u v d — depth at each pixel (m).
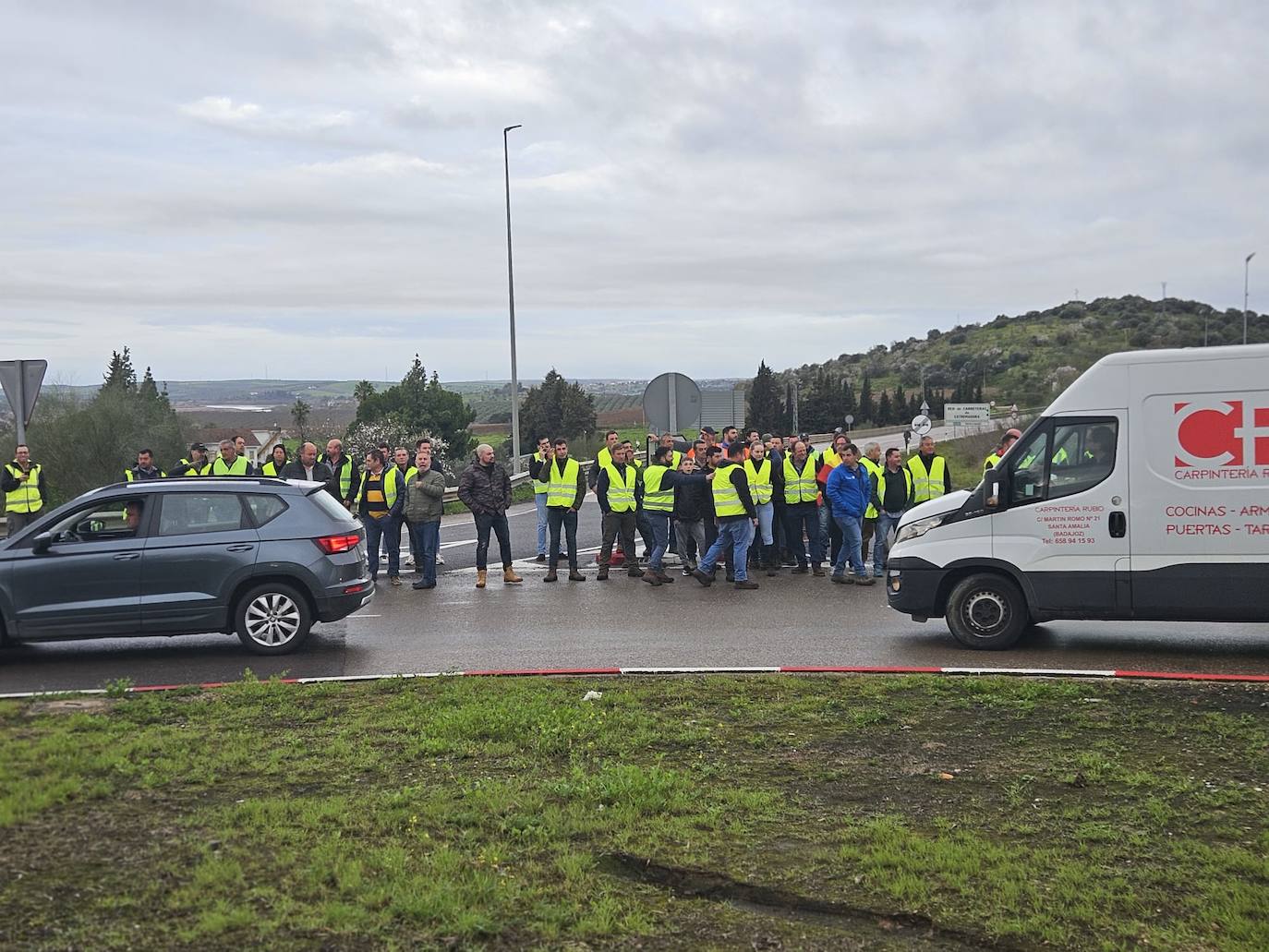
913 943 4.62
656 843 5.61
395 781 6.70
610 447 16.80
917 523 11.43
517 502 32.91
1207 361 10.47
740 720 8.08
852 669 9.91
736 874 5.23
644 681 9.46
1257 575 10.34
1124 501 10.68
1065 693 8.75
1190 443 10.49
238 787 6.54
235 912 4.66
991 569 11.20
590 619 13.23
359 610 14.33
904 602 11.41
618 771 6.59
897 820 5.95
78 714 8.30
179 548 11.33
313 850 5.43
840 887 5.09
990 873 5.19
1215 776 6.66
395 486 16.45
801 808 6.19
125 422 43.09
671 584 16.16
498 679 9.57
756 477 16.94
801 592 15.21
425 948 4.45
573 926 4.70
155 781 6.54
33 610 11.12
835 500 15.74
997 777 6.72
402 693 9.09
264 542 11.45
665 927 4.73
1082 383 10.92
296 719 8.27
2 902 4.78
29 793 6.19
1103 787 6.50
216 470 17.66
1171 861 5.36
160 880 5.04
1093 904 4.84
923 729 7.80
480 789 6.41
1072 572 10.82
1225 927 4.62
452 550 20.95
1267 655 10.72
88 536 11.35
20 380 17.59
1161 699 8.56
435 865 5.25
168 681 10.20
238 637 12.45
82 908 4.74
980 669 9.80
